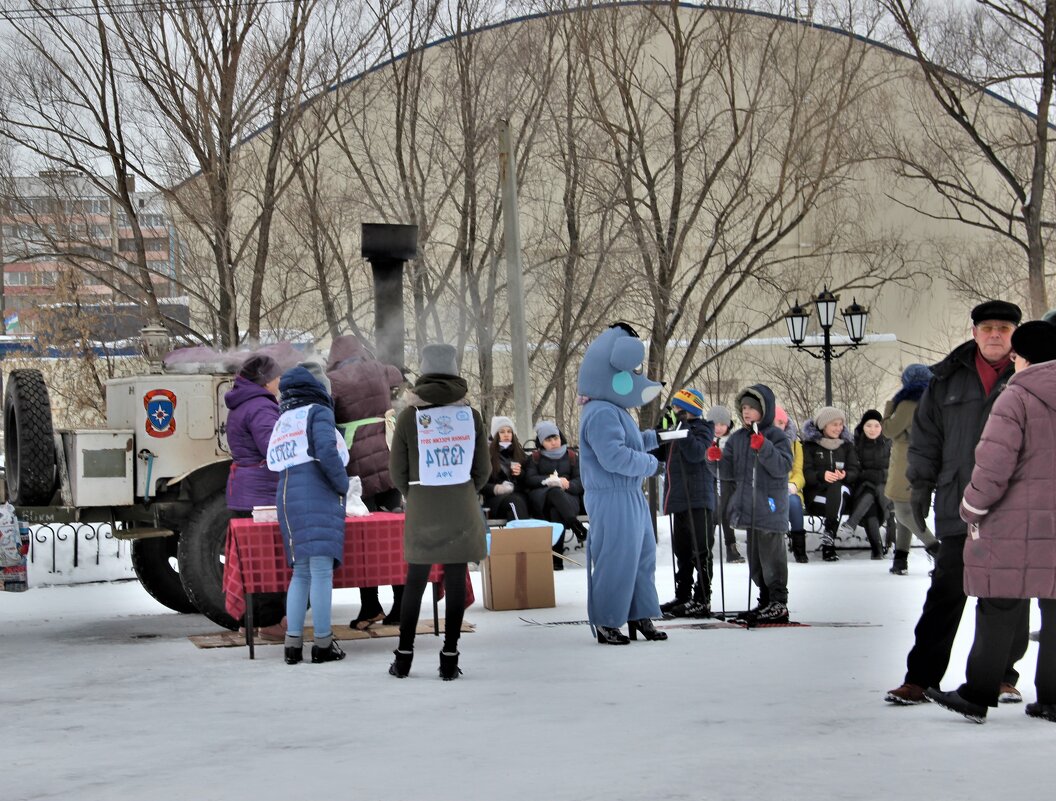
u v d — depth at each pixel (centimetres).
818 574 1328
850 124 2692
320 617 776
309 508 768
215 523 937
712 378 3142
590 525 843
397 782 439
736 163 2769
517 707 597
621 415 843
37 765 489
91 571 1428
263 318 2333
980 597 532
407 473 700
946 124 2973
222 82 2038
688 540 995
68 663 816
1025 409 520
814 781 425
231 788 436
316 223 2309
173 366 997
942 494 575
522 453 1478
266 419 851
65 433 961
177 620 1102
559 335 2588
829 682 651
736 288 2662
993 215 3269
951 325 3362
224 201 2048
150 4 2044
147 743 528
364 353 984
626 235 2559
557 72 2534
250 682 700
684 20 2794
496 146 2417
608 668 719
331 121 2539
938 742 493
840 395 3191
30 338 2177
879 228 3231
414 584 702
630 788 419
